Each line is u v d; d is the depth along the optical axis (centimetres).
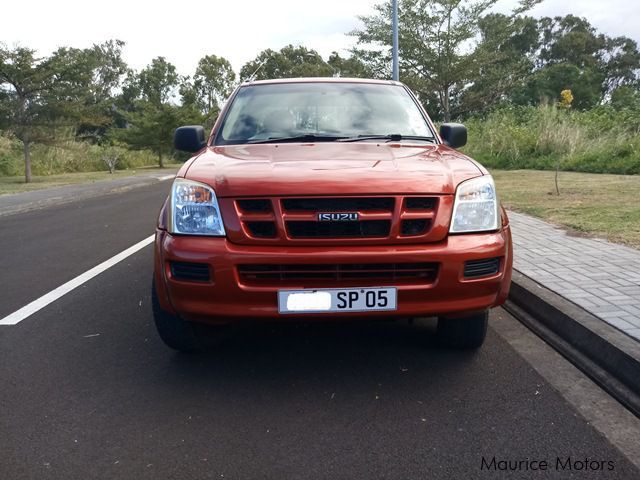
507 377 340
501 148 1811
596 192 1012
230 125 445
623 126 1705
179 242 316
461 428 282
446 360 366
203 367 362
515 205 909
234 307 309
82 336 424
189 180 333
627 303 422
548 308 426
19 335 429
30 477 246
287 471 248
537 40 7419
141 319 463
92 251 766
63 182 2239
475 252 310
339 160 348
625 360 332
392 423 288
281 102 463
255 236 309
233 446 269
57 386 337
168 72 8069
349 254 301
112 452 265
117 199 1566
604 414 296
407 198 311
